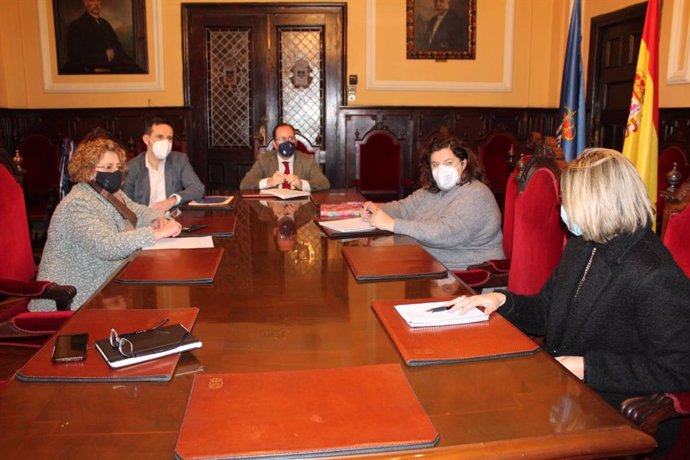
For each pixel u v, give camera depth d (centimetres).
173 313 143
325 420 92
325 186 402
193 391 102
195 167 629
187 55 610
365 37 612
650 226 135
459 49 620
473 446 86
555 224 205
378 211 258
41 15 597
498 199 612
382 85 620
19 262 249
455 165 257
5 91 598
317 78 621
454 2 611
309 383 105
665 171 430
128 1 599
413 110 620
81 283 227
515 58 624
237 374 109
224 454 83
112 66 608
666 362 124
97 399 101
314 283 172
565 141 367
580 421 93
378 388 103
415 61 620
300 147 541
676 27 439
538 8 614
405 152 627
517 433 90
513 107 625
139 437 89
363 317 142
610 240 136
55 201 501
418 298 156
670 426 136
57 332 130
